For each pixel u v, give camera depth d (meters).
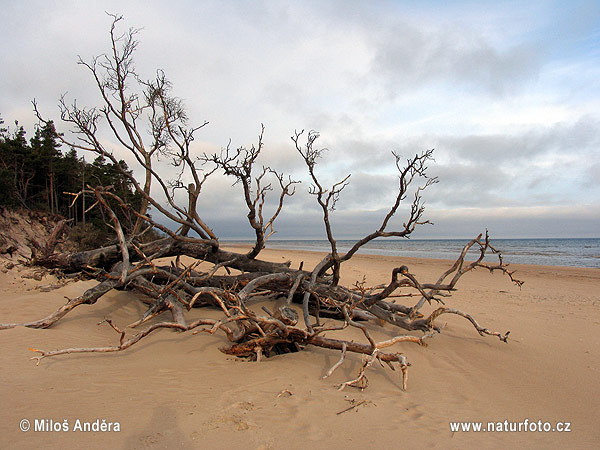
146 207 10.26
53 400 3.99
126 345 5.57
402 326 7.88
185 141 8.83
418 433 3.75
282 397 4.39
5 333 6.23
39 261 10.91
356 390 4.85
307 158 7.27
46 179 32.12
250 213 8.33
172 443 3.25
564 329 8.68
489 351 6.94
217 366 5.48
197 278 8.62
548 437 3.87
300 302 9.90
